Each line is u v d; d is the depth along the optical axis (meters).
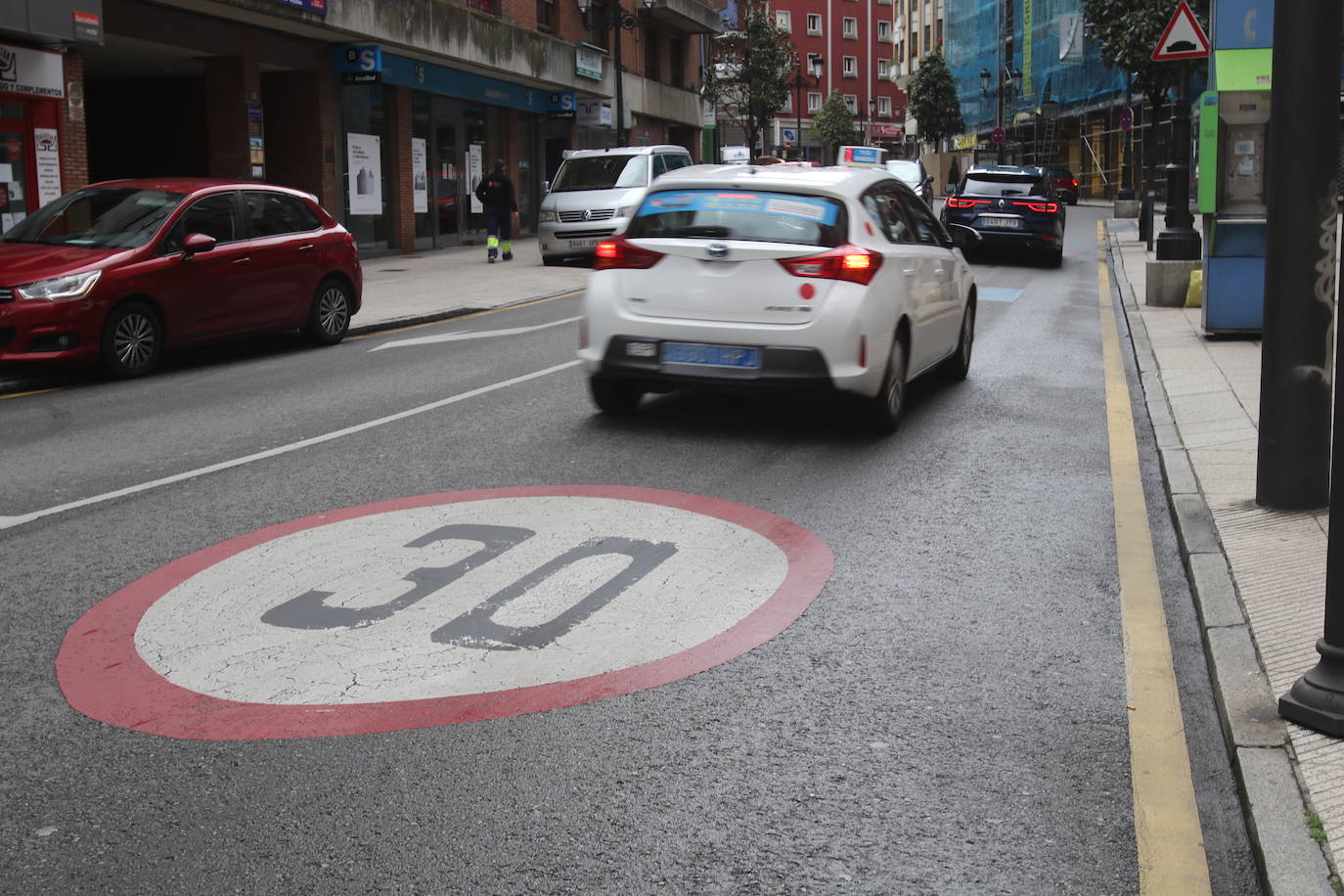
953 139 80.62
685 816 3.32
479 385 10.29
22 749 3.73
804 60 96.19
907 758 3.66
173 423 8.95
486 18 30.03
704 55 52.19
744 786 3.48
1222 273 11.67
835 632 4.67
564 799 3.41
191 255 11.98
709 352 7.84
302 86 25.45
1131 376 10.71
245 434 8.42
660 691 4.12
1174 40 15.77
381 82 26.14
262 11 21.61
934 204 39.50
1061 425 8.59
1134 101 51.97
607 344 8.06
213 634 4.64
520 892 2.96
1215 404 8.73
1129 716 3.96
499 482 6.93
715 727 3.86
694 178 8.20
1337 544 3.61
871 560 5.54
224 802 3.41
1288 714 3.66
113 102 25.47
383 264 25.41
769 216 7.87
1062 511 6.39
